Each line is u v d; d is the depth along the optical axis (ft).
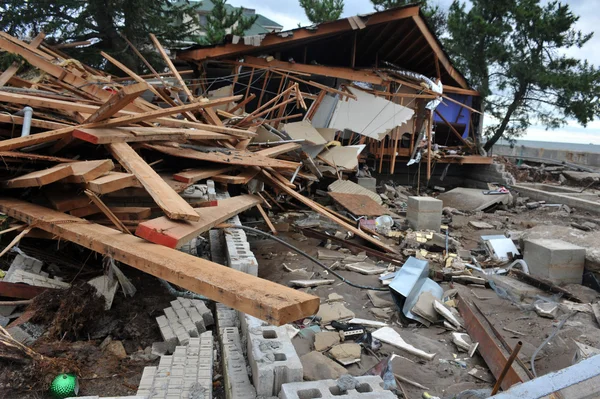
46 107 20.42
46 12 45.65
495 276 23.57
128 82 37.96
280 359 10.96
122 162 16.61
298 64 46.24
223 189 26.96
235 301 9.00
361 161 51.88
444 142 61.57
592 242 24.61
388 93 46.34
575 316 18.71
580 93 51.62
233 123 36.19
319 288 21.85
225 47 45.39
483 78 56.59
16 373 11.65
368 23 44.09
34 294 15.61
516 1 53.67
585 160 74.49
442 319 18.44
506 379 13.20
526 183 58.54
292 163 27.94
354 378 10.52
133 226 17.15
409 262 21.31
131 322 15.29
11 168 18.13
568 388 8.39
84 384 12.12
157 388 11.07
